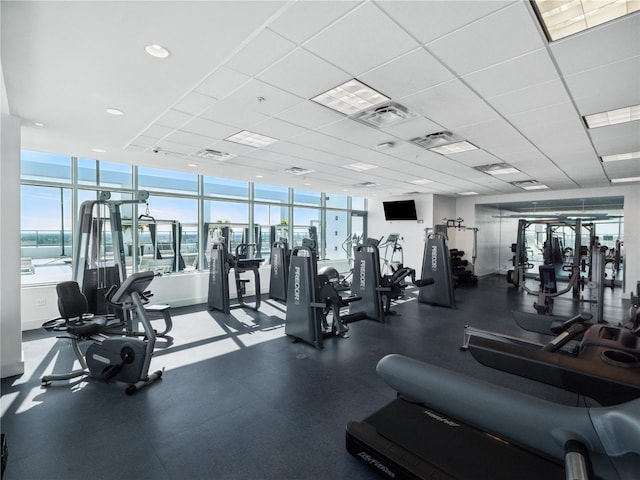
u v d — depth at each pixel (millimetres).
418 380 1425
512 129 3738
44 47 2115
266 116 3393
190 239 6988
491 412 1171
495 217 11031
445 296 6609
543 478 1652
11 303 3291
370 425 2154
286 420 2555
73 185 5430
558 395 3004
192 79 2582
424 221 9727
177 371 3461
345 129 3791
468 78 2553
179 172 6625
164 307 4539
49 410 2674
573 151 4656
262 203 8227
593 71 2414
